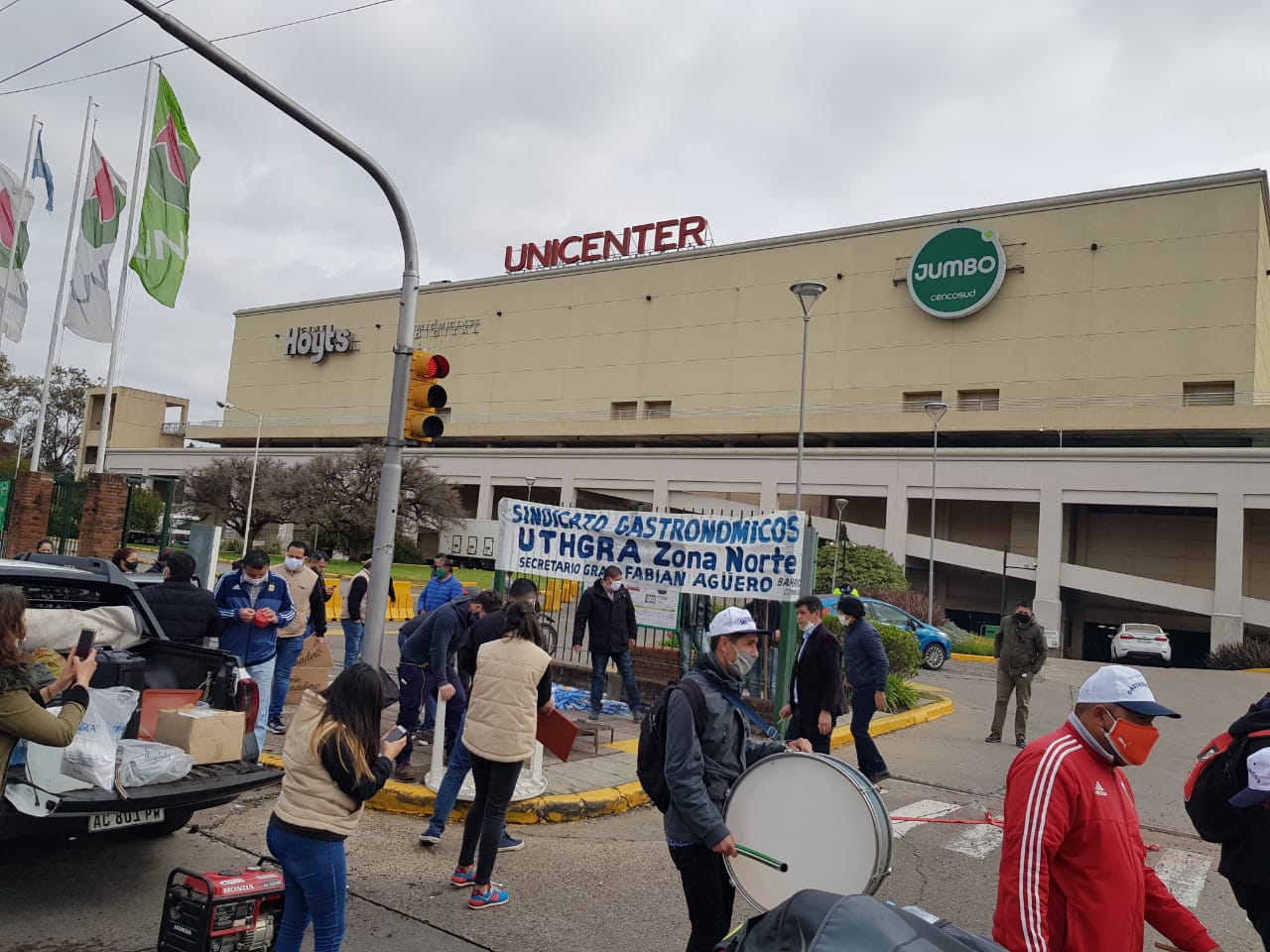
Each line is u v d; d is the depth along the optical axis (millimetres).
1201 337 41438
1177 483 37094
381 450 48719
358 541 49875
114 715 4961
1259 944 5383
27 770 4637
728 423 51969
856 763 10148
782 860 3498
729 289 55156
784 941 2363
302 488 48281
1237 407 38406
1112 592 37812
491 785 5324
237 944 3779
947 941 2303
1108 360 43281
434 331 67750
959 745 11430
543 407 61531
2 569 5750
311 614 9984
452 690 7047
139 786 4930
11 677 3871
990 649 28703
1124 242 43594
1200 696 19172
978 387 46156
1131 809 2975
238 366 78875
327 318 73812
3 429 41875
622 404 58531
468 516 63344
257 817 6590
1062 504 39281
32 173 22859
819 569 32844
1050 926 2832
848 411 49750
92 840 5938
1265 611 35219
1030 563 39750
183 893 3826
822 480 45344
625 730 10172
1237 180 41531
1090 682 2990
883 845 3338
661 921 5199
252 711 5895
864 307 50188
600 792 7492
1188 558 41969
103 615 6215
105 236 19812
